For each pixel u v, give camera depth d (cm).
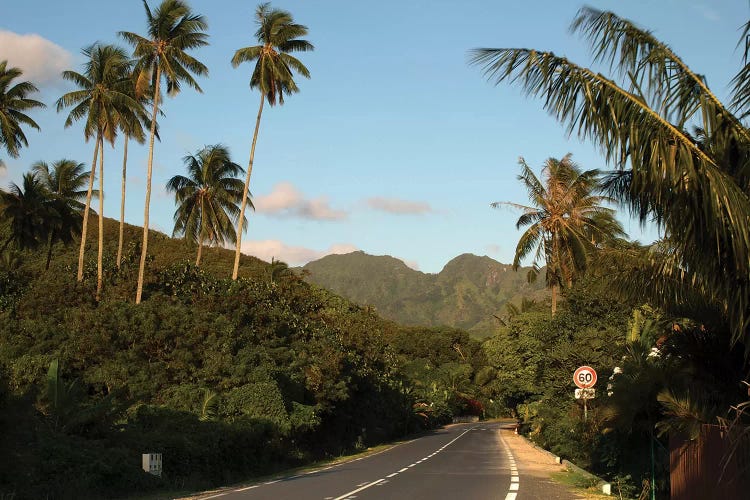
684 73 955
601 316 2947
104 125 4200
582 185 4138
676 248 1041
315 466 2720
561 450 2716
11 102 4550
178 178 5700
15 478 1345
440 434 6150
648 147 908
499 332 4825
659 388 1384
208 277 4181
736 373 1283
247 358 3036
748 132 997
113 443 1781
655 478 1475
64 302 3769
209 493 1672
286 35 4519
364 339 4719
